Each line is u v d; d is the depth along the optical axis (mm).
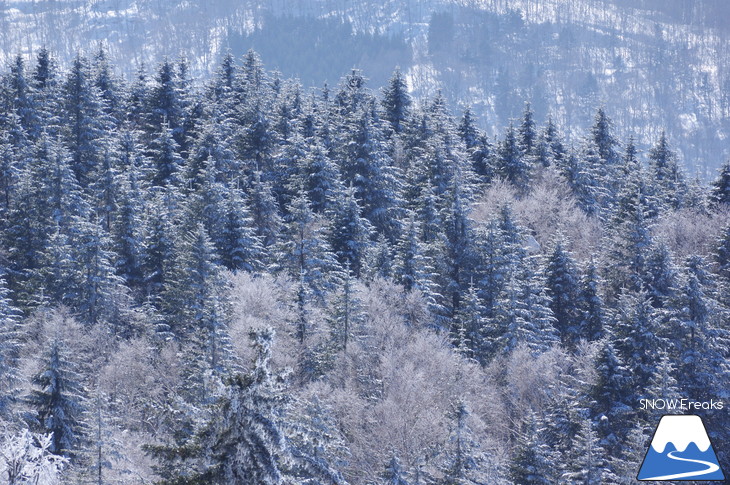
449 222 119812
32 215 115562
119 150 149250
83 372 82250
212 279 94938
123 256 110938
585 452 69438
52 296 101812
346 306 88938
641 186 146750
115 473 58188
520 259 119312
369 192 132250
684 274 104438
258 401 23844
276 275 109062
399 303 101438
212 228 113625
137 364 80312
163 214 111062
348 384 80438
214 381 24375
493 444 74125
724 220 137125
